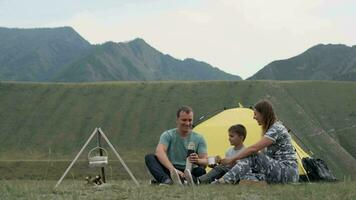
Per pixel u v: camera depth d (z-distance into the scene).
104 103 143.12
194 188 10.41
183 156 12.81
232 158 11.78
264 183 11.19
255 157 11.59
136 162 83.56
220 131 19.34
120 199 9.20
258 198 9.34
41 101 145.38
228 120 19.70
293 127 121.88
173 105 138.50
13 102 144.38
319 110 137.00
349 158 107.44
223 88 144.38
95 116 136.38
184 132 12.84
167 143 12.75
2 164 81.06
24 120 135.12
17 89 151.62
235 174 11.48
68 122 133.88
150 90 147.62
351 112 136.12
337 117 133.88
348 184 11.80
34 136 126.56
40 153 117.19
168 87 148.00
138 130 127.88
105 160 12.25
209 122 20.09
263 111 11.91
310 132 119.94
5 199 9.16
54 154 116.44
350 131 127.31
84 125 132.00
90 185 12.14
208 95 141.50
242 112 19.95
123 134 126.19
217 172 12.27
